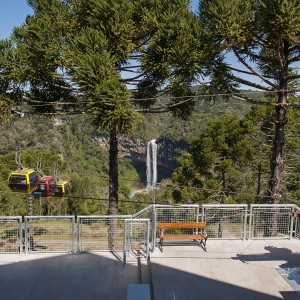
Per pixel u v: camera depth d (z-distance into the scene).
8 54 8.91
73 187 30.20
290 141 16.80
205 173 17.69
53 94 10.96
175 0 8.46
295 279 5.43
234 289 5.12
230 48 7.96
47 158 29.70
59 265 6.00
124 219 6.09
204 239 6.59
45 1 10.48
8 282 5.41
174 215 6.83
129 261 6.19
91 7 9.71
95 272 5.77
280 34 7.27
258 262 6.02
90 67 8.06
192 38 8.03
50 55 8.64
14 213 25.19
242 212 7.00
